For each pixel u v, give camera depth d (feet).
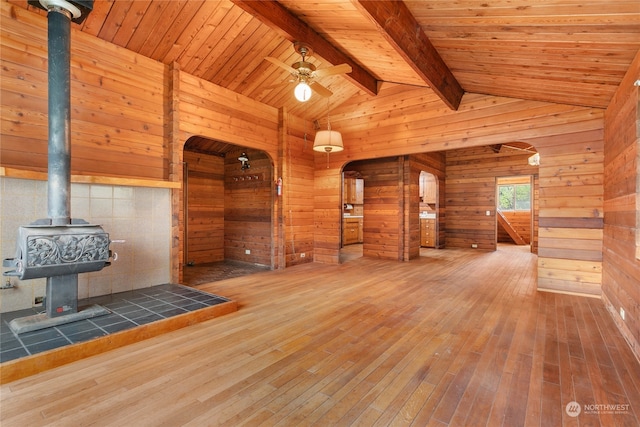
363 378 6.49
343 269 18.12
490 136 14.58
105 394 5.83
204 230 20.74
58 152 8.03
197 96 14.26
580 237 12.64
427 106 16.37
